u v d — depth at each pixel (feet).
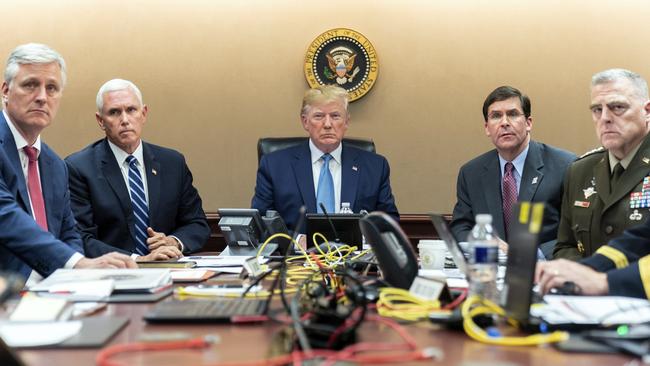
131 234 11.60
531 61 16.35
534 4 16.34
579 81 16.30
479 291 5.16
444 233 5.41
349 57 16.34
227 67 16.56
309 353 3.65
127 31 16.51
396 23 16.40
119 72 16.51
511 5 16.34
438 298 5.13
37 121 9.14
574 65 16.30
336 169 12.28
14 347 3.92
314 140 12.18
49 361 3.67
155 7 16.52
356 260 7.79
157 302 5.61
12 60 9.19
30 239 7.64
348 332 4.03
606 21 16.26
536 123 16.38
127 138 11.70
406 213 16.53
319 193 12.09
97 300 5.60
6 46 16.37
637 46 16.21
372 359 3.64
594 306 4.79
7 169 8.73
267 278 7.10
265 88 16.55
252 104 16.57
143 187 11.87
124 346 3.91
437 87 16.43
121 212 11.58
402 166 16.51
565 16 16.29
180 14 16.53
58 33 16.43
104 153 11.80
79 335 4.18
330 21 16.43
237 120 16.58
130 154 11.89
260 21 16.52
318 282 6.09
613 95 8.58
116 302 5.60
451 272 7.67
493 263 5.20
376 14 16.40
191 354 3.80
